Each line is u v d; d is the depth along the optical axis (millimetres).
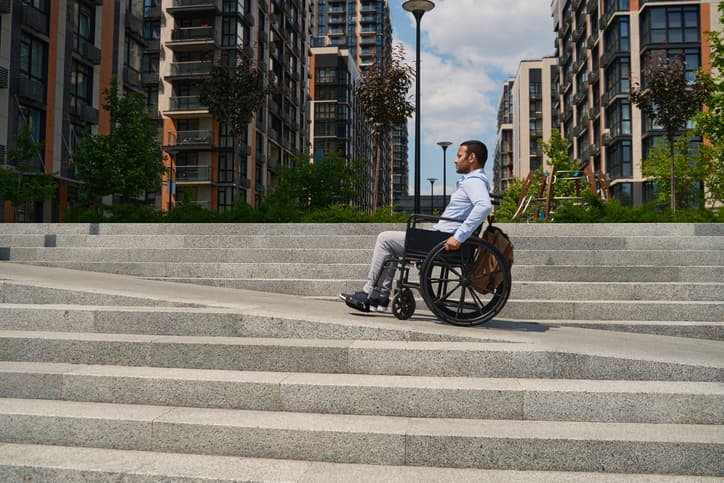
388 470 3012
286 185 28312
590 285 6070
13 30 23750
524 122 73938
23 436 3381
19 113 24141
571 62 53719
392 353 3809
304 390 3512
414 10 17141
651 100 21156
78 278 6375
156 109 42219
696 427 3205
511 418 3387
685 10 34156
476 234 4785
